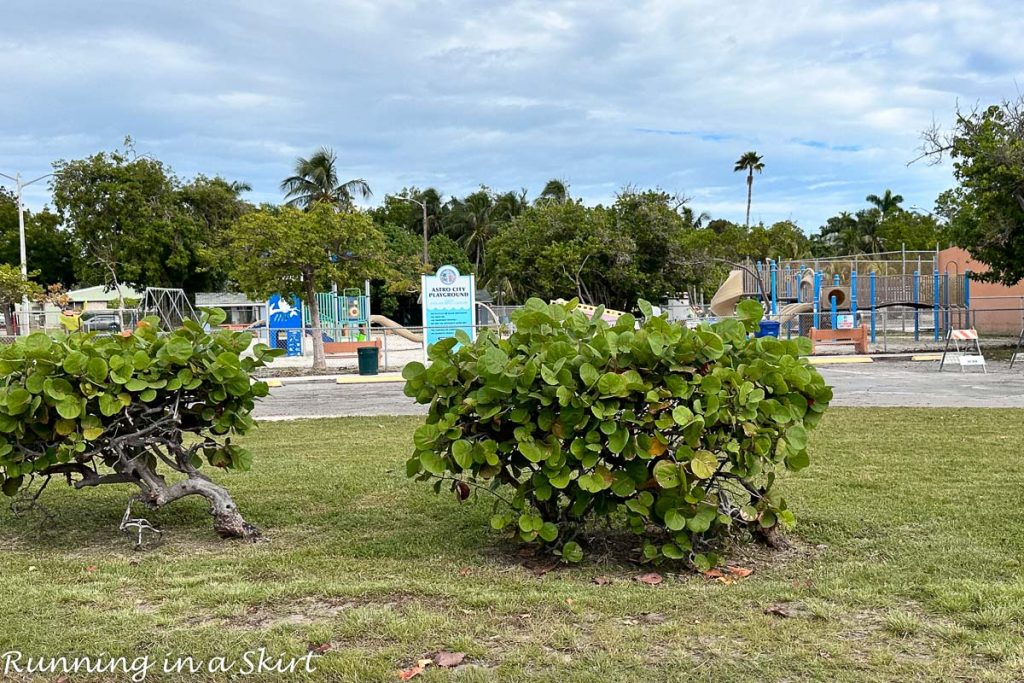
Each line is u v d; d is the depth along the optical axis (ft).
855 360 75.66
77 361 17.24
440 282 74.79
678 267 144.15
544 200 170.91
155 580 15.58
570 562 16.43
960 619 12.60
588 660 11.37
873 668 10.94
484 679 10.83
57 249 171.83
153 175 147.43
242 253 72.95
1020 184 73.31
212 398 18.80
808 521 19.25
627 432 14.98
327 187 169.07
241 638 12.36
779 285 114.83
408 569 16.21
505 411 15.69
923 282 102.73
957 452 28.12
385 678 10.97
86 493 24.26
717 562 15.96
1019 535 17.75
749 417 15.38
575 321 17.11
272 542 18.66
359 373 73.36
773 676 10.79
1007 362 70.74
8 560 17.40
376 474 26.17
